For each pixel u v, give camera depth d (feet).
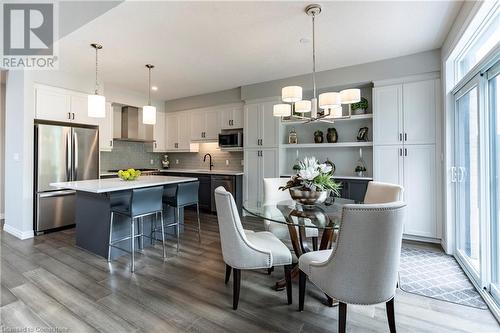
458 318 6.36
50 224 13.34
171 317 6.39
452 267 9.23
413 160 11.86
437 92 11.35
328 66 13.41
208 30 9.57
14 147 13.02
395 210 4.91
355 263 5.00
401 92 12.10
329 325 6.13
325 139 15.55
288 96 8.12
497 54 6.39
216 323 6.17
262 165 16.42
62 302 6.99
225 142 17.89
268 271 8.86
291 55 11.95
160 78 15.43
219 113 18.66
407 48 11.23
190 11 8.32
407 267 9.25
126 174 11.84
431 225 11.55
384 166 12.49
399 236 5.14
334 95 7.66
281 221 6.66
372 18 8.81
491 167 7.38
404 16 8.68
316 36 10.07
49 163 13.23
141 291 7.60
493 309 6.48
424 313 6.57
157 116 20.99
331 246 7.90
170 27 9.34
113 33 9.77
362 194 13.15
